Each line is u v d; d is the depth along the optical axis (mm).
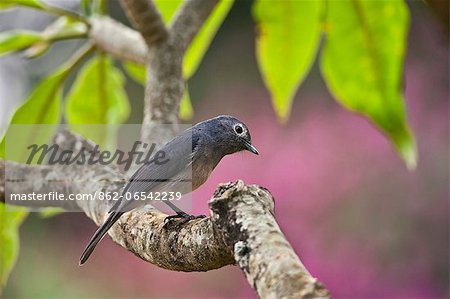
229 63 21094
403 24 8070
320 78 18844
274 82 8562
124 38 8141
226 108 18312
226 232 4367
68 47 20578
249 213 4324
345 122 15109
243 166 14422
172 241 5137
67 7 9070
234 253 4188
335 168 14633
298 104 18281
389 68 8172
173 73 7516
